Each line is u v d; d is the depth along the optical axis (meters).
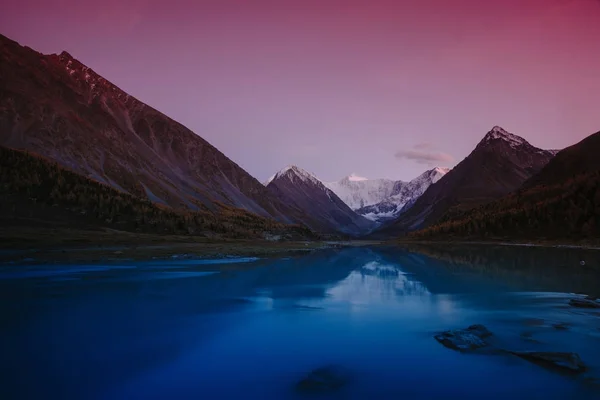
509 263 52.41
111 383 10.77
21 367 11.91
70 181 109.06
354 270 43.94
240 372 11.70
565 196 128.00
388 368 12.03
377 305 22.50
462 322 17.98
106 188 114.44
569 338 15.07
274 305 22.30
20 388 10.34
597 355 13.06
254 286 30.03
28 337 15.16
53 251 55.59
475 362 12.55
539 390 10.34
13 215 84.56
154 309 20.92
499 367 12.08
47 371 11.61
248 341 14.93
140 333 16.00
